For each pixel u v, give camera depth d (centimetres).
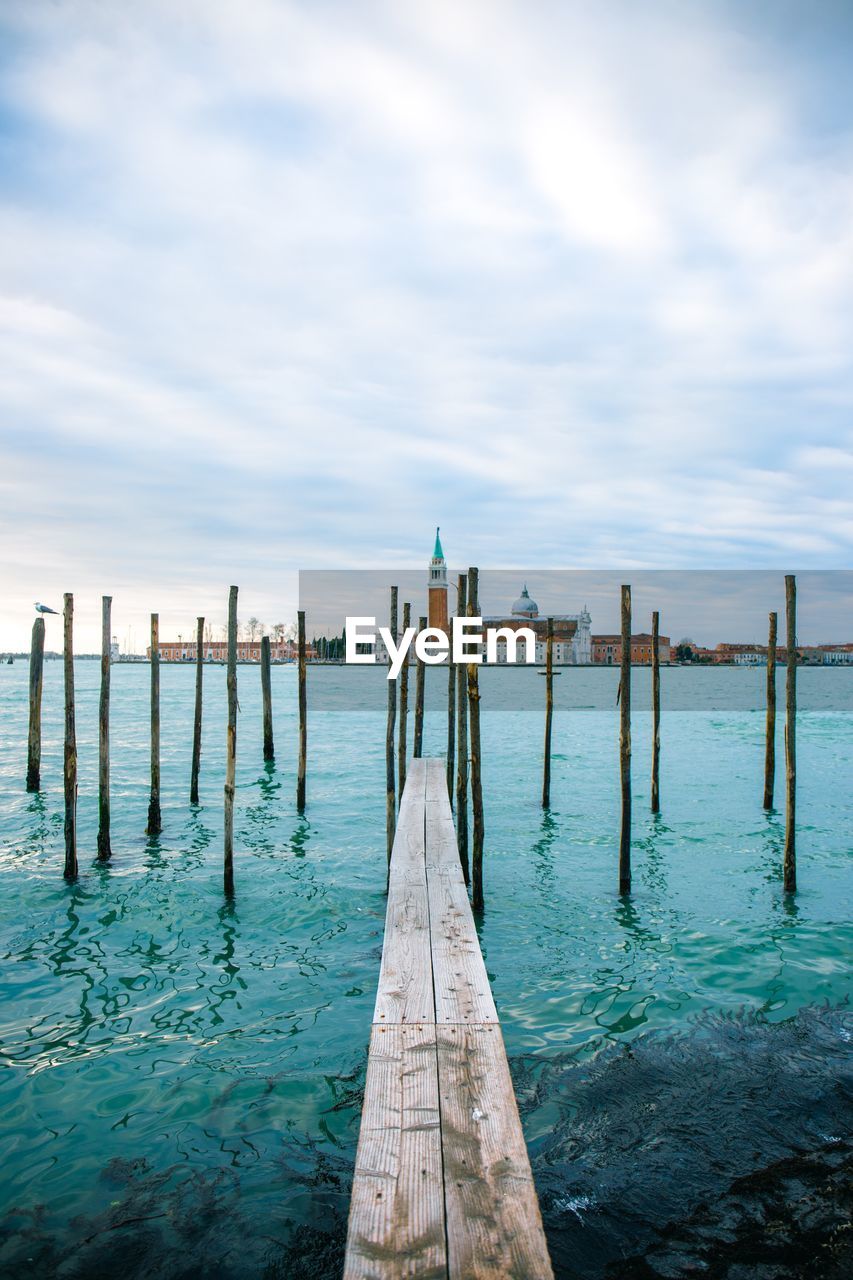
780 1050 659
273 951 929
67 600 1213
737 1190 475
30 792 2014
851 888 1192
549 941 962
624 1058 645
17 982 834
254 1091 611
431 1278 275
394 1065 411
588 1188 478
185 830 1584
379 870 1291
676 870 1296
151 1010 762
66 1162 525
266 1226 461
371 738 3450
